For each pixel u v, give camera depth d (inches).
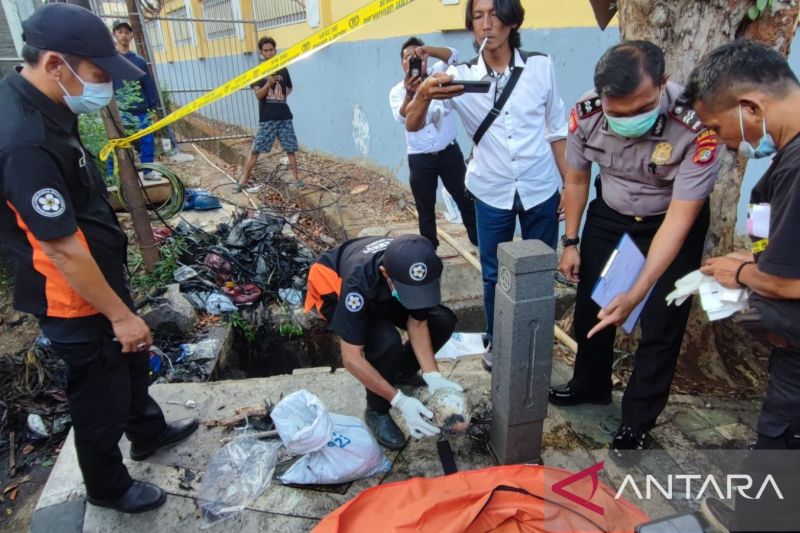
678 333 85.4
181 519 83.4
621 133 75.8
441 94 89.1
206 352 141.7
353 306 82.4
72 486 90.2
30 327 157.0
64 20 63.4
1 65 193.8
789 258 52.6
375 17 88.1
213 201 245.0
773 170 54.7
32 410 123.2
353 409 106.7
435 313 100.0
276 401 109.3
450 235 202.7
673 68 102.8
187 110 138.2
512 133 102.8
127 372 79.4
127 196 162.2
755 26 97.3
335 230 227.8
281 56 112.0
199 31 498.9
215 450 96.9
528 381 82.2
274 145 398.9
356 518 74.0
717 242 112.7
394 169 271.1
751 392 111.2
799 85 54.2
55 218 64.1
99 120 196.7
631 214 86.4
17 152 61.9
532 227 113.0
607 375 103.7
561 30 168.1
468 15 98.8
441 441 93.0
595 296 84.5
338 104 313.3
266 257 184.4
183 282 167.6
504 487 75.9
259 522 82.1
